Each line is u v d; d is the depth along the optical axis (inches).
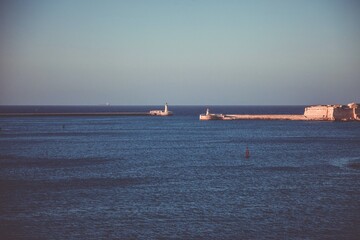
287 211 1753.2
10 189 2162.9
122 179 2426.2
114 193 2070.6
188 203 1883.6
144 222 1622.8
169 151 3782.0
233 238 1461.6
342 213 1724.9
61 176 2522.1
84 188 2183.8
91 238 1465.3
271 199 1946.4
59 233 1509.6
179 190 2134.6
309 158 3280.0
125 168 2824.8
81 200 1936.5
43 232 1518.2
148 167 2864.2
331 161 3112.7
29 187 2209.6
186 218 1668.3
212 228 1555.1
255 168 2807.6
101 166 2910.9
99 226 1578.5
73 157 3385.8
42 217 1679.4
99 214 1718.8
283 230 1533.0
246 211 1756.9
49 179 2427.4
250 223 1608.0
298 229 1542.8
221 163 3038.9
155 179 2425.0
